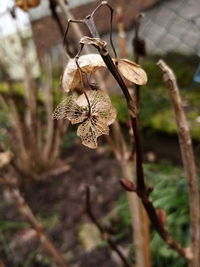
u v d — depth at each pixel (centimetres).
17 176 51
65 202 47
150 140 54
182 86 57
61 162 56
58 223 44
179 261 33
